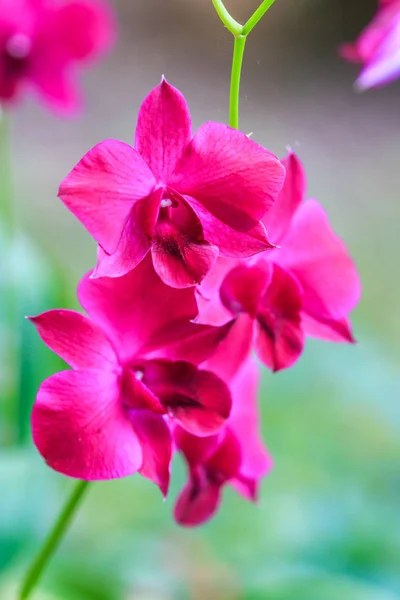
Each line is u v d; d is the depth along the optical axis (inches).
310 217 17.4
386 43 20.7
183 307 16.6
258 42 49.7
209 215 16.2
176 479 33.3
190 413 16.7
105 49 31.6
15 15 29.9
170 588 26.5
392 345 42.0
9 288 28.8
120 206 15.7
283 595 24.1
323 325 17.9
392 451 35.7
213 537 31.7
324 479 34.5
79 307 34.8
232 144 15.8
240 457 18.0
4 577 24.5
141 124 15.8
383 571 28.8
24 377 27.3
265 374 36.6
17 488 26.0
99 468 16.2
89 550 27.6
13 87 30.8
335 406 36.5
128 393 16.5
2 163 32.1
